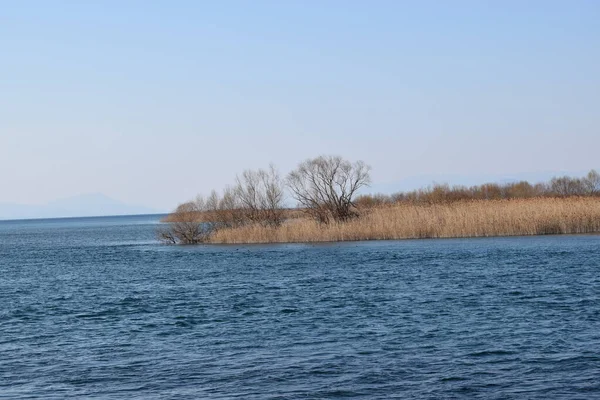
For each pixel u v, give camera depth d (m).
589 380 18.95
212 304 34.84
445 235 72.00
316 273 47.88
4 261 77.50
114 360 22.75
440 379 19.45
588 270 42.69
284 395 18.39
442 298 33.78
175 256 70.88
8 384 20.03
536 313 28.81
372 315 29.72
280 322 28.86
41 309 35.53
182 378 20.27
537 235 69.00
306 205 79.88
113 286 45.88
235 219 85.12
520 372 19.92
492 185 103.94
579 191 108.25
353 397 18.11
